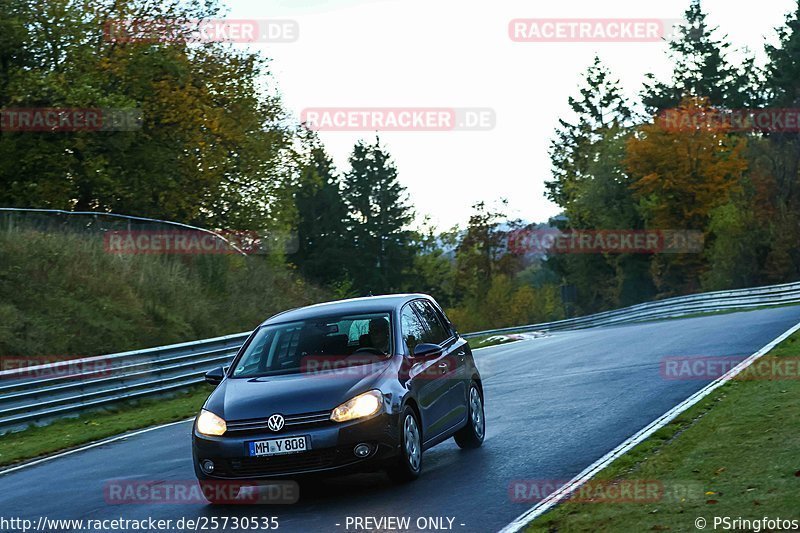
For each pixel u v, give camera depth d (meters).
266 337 33.78
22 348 80.50
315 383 30.05
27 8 123.75
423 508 26.53
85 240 100.50
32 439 56.28
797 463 25.84
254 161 148.88
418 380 31.92
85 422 62.94
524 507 25.48
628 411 41.03
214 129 138.75
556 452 33.34
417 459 30.97
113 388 68.75
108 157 127.94
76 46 126.94
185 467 38.16
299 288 132.25
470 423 36.25
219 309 107.75
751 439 30.25
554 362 67.69
